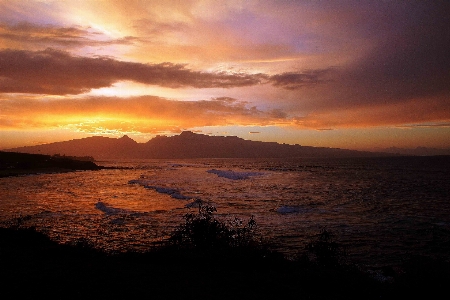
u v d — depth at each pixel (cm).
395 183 5103
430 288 644
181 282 638
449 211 2405
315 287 652
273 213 2245
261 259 845
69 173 8469
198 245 945
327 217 2102
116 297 543
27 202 2792
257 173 7612
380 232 1667
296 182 5272
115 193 3575
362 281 690
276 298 566
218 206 2578
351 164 14538
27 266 728
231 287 616
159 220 1917
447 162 15988
